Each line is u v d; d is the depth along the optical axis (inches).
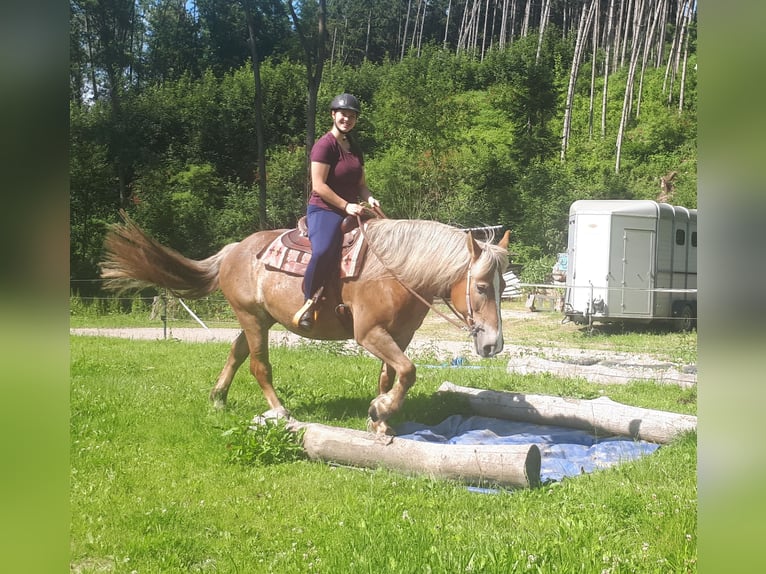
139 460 233.6
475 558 143.8
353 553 153.0
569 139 1796.3
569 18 3324.3
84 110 1653.5
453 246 238.8
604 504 185.6
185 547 163.5
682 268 791.7
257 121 1241.4
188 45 2493.8
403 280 242.8
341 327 266.7
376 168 1526.8
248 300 285.1
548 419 293.0
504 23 2940.5
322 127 1833.2
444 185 1460.4
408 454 219.8
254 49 1248.8
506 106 1833.2
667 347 613.3
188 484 210.8
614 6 2962.6
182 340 647.8
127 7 1923.0
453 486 207.6
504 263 234.7
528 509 186.2
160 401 327.9
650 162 1648.6
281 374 415.5
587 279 745.6
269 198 1429.6
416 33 3700.8
